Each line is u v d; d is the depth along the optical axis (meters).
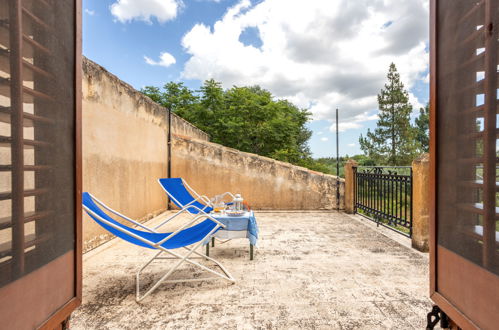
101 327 1.71
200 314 1.87
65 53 0.99
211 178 6.48
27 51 0.80
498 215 0.81
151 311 1.91
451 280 1.05
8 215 0.74
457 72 0.99
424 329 1.68
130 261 2.98
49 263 0.89
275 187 6.47
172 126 6.68
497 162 0.80
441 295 1.12
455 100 1.01
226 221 3.01
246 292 2.20
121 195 4.16
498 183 0.80
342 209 6.44
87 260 3.01
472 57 0.90
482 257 0.86
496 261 0.80
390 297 2.11
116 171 4.00
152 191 5.47
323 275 2.55
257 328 1.70
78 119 1.06
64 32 0.98
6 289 0.72
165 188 3.73
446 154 1.07
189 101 15.49
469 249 0.93
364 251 3.31
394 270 2.68
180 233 2.55
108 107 3.77
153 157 5.53
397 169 5.43
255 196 6.48
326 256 3.12
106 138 3.72
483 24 0.85
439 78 1.12
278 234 4.18
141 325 1.73
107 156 3.74
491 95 0.81
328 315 1.85
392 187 4.31
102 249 3.38
